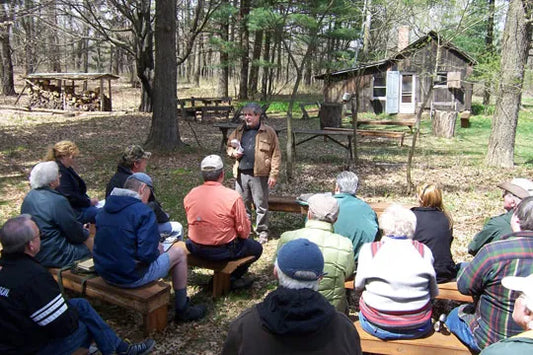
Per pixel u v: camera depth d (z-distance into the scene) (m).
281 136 15.40
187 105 25.66
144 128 16.23
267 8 18.27
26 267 2.57
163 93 11.53
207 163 4.08
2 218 6.54
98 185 8.51
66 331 2.64
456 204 7.34
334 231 3.64
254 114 5.39
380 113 23.28
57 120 18.05
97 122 17.47
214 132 16.02
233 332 1.77
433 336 2.91
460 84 21.83
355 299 4.25
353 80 22.78
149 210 3.46
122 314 3.95
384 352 2.87
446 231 3.46
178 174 9.38
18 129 15.40
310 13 17.03
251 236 5.84
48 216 3.70
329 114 16.02
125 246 3.38
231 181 9.02
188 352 3.36
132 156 4.49
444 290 3.46
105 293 3.54
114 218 3.42
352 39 21.56
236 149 5.42
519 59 9.41
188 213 4.11
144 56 19.05
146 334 3.48
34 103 22.23
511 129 10.23
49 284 2.59
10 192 7.94
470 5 7.09
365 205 3.70
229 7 23.06
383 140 14.85
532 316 1.77
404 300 2.77
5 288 2.51
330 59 20.27
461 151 12.80
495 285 2.62
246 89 28.39
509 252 2.58
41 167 3.78
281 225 6.32
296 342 1.67
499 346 1.73
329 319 1.69
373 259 2.84
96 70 48.12
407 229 2.86
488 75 8.98
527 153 12.52
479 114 22.73
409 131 17.14
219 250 4.09
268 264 5.01
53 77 21.34
